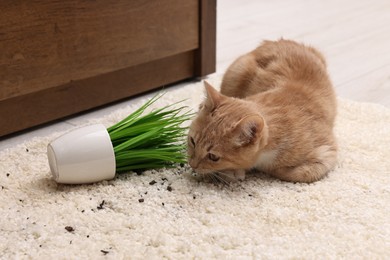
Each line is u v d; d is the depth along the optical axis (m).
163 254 1.12
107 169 1.27
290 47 1.49
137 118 1.35
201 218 1.20
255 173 1.33
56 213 1.21
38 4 1.41
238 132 1.23
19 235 1.16
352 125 1.49
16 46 1.41
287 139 1.28
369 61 1.88
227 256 1.11
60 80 1.49
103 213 1.21
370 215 1.20
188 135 1.30
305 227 1.18
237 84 1.48
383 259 1.11
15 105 1.46
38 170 1.32
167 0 1.63
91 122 1.52
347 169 1.34
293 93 1.35
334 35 2.13
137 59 1.62
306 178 1.29
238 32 2.17
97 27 1.52
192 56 1.75
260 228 1.18
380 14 2.45
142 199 1.24
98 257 1.11
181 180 1.29
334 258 1.11
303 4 2.65
